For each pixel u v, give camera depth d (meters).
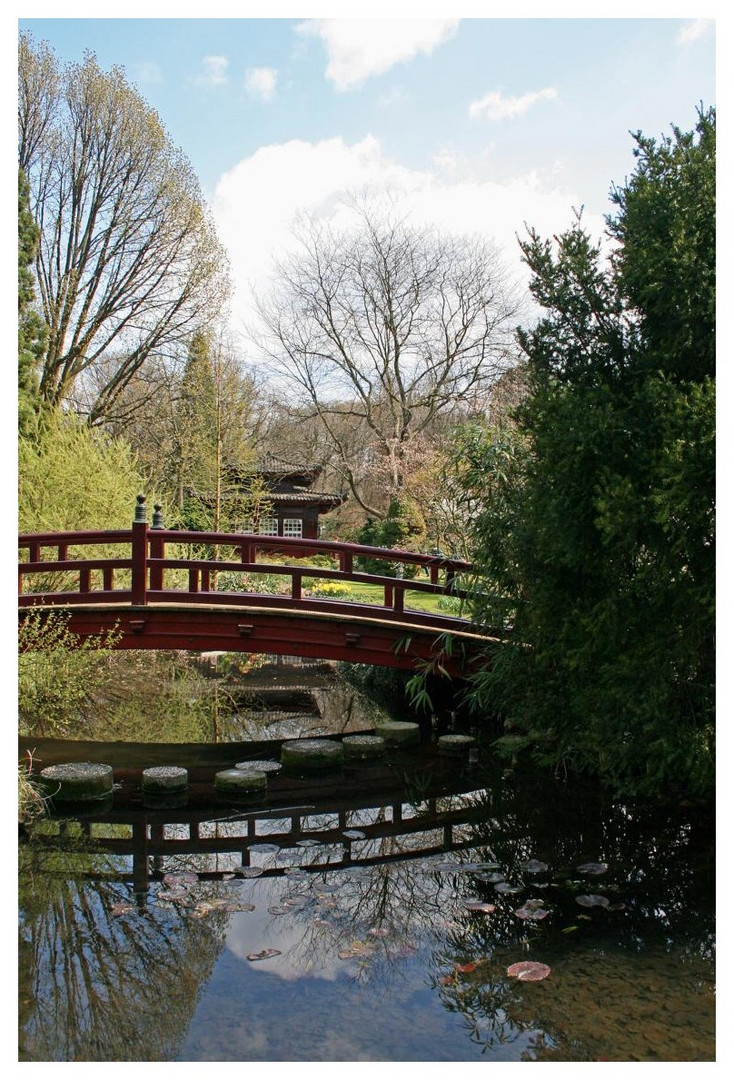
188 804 5.36
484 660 6.99
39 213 16.22
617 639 4.57
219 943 3.44
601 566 4.73
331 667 10.71
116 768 6.11
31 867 4.33
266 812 5.23
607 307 4.91
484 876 4.10
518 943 3.40
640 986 3.02
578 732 5.32
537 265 5.13
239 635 7.17
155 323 17.55
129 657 10.11
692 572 4.30
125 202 16.64
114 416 17.91
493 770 5.99
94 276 16.80
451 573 7.27
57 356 16.39
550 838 4.66
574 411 4.52
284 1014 2.86
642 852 4.40
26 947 3.41
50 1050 2.65
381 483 22.31
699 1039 2.66
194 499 14.58
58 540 7.28
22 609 6.92
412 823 5.01
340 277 22.83
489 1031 2.73
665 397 4.32
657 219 4.41
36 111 15.75
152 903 3.85
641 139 4.66
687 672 4.51
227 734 7.23
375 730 6.83
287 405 23.91
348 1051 2.62
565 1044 2.65
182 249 17.22
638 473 4.45
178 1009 2.90
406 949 3.36
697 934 3.44
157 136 16.67
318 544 7.29
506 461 6.17
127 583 10.95
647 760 4.64
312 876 4.20
